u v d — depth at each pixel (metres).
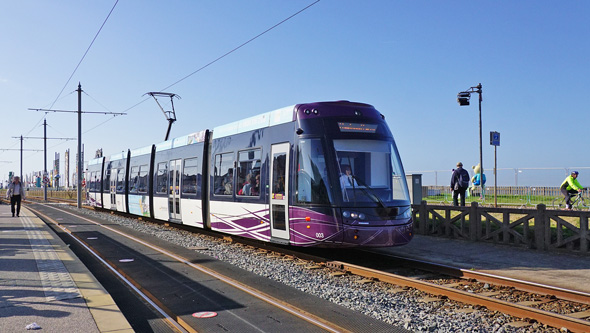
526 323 6.35
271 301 7.30
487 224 13.48
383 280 9.18
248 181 13.20
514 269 9.88
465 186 17.55
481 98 20.92
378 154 11.02
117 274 9.66
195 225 16.56
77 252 12.79
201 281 8.84
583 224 11.10
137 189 23.27
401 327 6.10
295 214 11.06
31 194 86.88
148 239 15.18
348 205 10.35
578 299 7.40
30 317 5.95
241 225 13.45
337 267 10.39
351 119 11.15
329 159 10.64
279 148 11.87
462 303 7.44
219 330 6.02
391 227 10.52
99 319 5.88
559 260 10.69
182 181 17.92
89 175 34.56
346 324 6.16
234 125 14.45
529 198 21.80
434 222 15.26
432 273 10.10
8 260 9.95
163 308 7.13
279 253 12.66
